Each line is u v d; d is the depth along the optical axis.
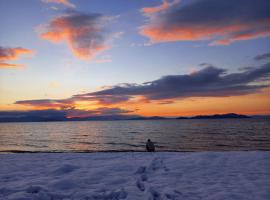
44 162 9.62
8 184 6.12
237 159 9.37
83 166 8.45
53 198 4.95
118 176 6.87
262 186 5.85
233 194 5.25
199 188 5.75
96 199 4.94
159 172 7.46
